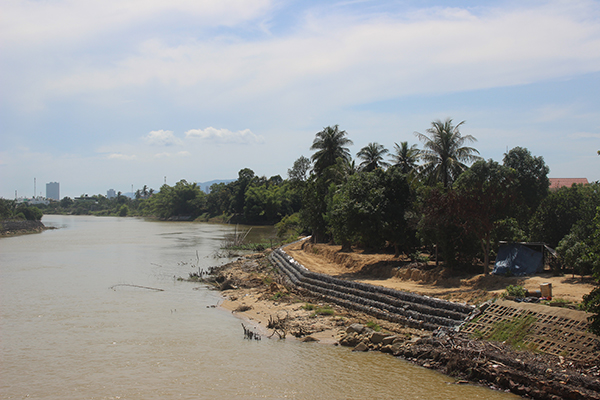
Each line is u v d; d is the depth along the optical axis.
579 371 13.55
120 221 170.12
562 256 23.88
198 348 19.48
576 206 30.12
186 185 175.12
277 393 14.71
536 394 13.53
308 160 120.25
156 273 41.34
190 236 88.12
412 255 32.44
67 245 69.25
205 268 44.84
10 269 43.62
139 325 23.31
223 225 128.38
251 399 14.31
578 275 23.27
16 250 61.69
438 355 16.83
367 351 18.72
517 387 14.05
